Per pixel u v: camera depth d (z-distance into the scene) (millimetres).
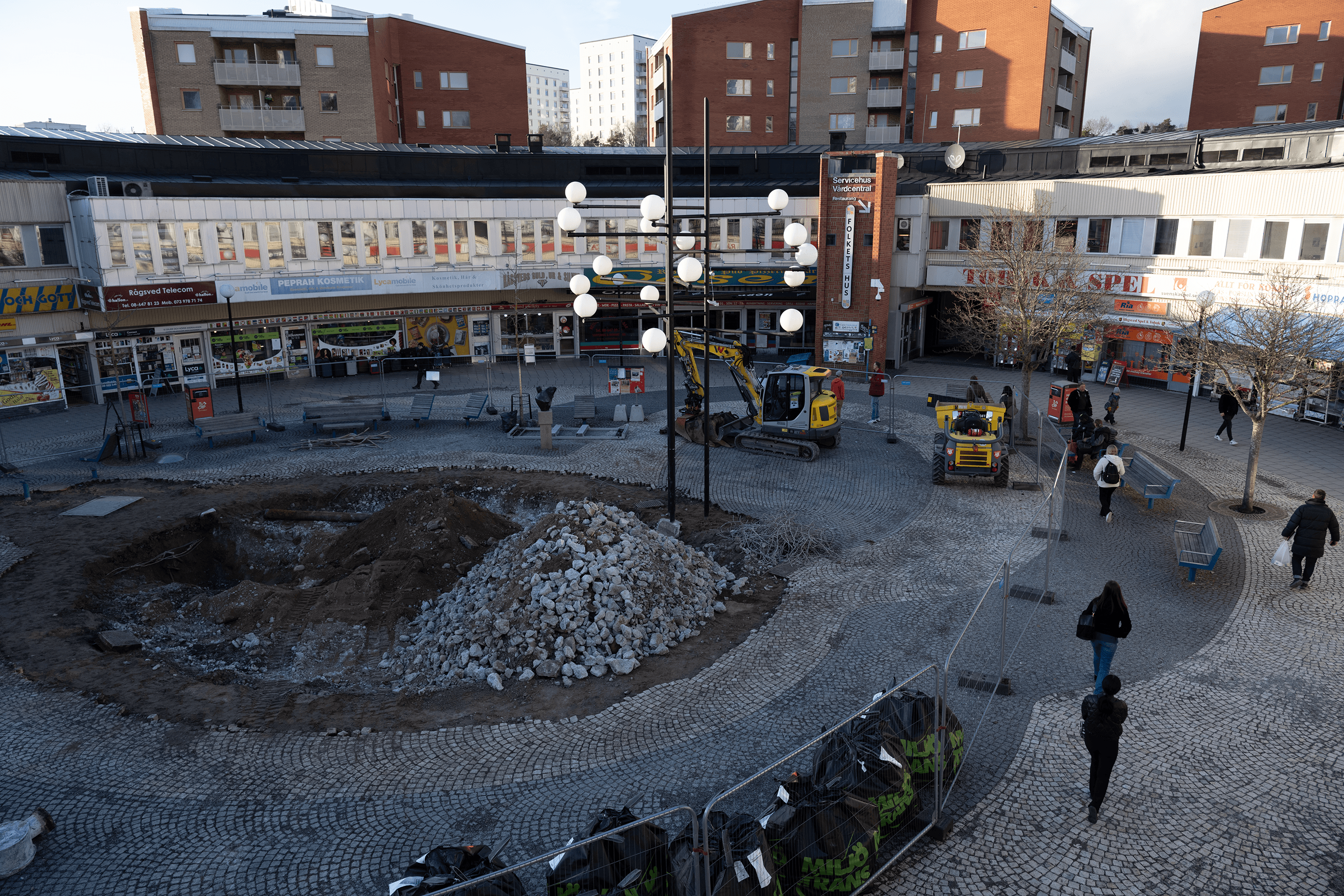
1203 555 14133
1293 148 30203
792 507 18797
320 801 8703
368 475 21484
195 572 17438
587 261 37625
